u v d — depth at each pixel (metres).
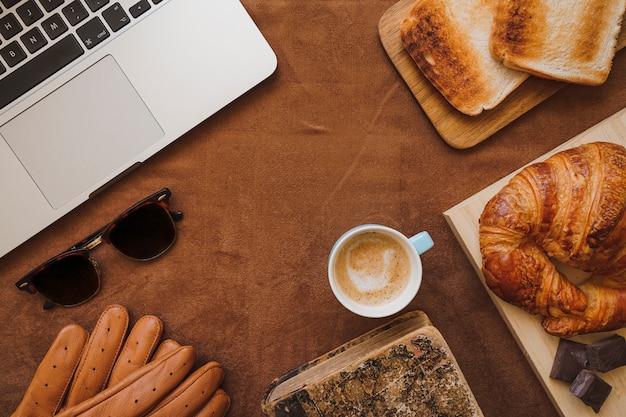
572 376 0.80
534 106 0.84
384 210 0.87
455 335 0.87
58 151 0.79
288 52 0.86
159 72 0.79
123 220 0.83
